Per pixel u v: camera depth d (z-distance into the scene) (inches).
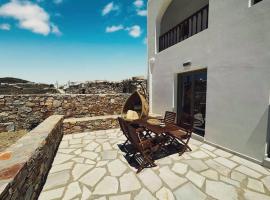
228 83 143.4
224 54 145.8
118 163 130.6
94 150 159.3
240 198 87.4
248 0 124.2
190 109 212.2
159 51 282.8
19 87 399.5
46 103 244.8
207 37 164.2
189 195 90.4
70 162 133.6
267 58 114.2
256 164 124.0
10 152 86.1
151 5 291.7
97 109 283.1
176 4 288.4
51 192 94.9
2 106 218.7
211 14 158.4
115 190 95.7
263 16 114.7
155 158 137.0
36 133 125.6
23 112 230.5
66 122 214.4
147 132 168.1
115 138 198.1
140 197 89.1
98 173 115.3
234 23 135.6
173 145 165.0
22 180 71.5
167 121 178.4
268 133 118.3
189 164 126.0
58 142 174.4
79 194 92.6
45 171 110.7
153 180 105.3
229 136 145.6
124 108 219.1
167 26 316.2
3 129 219.9
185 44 199.5
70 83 500.7
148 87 312.2
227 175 109.7
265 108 117.6
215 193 91.7
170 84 236.7
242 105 132.8
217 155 141.3
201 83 191.8
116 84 427.5
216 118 157.5
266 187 96.3
